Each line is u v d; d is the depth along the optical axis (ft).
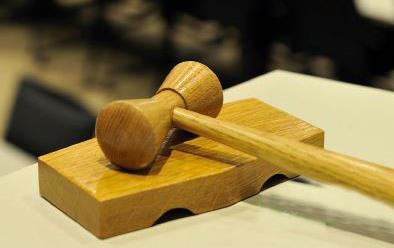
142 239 2.43
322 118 3.46
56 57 11.09
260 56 8.84
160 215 2.49
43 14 12.59
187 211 2.59
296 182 2.82
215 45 11.10
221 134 2.55
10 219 2.55
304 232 2.50
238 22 8.27
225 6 8.19
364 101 3.66
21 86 4.95
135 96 9.82
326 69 9.71
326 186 2.79
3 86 10.12
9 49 11.36
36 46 11.46
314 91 3.78
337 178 2.34
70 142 4.55
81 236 2.44
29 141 4.83
